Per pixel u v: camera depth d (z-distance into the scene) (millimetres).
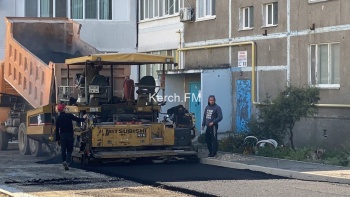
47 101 28266
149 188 19688
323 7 29266
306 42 30219
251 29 33812
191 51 39125
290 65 31156
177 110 27422
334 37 28703
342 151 25844
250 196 17672
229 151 29125
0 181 21328
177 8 41156
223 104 35375
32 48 32781
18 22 32500
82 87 26406
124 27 47031
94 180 21453
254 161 25266
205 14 37844
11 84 32406
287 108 27172
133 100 26562
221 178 21547
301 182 20719
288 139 30547
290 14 31141
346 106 27844
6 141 34188
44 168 24875
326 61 29391
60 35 33250
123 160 25391
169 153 25484
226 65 35719
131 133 25391
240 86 34688
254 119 29953
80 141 25406
